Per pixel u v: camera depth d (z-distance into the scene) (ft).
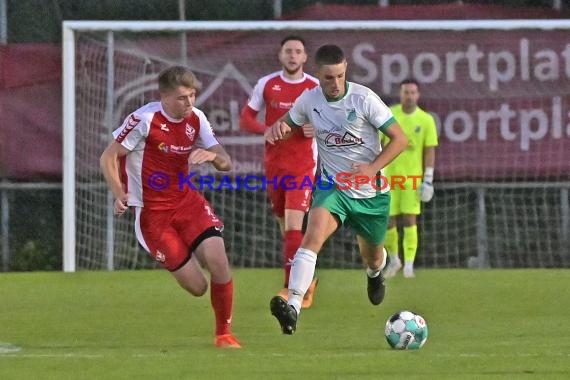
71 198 144.15
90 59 148.05
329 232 81.25
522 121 151.12
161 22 145.79
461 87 150.41
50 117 148.25
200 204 81.46
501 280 132.77
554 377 62.59
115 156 79.41
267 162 107.14
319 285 128.77
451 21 148.05
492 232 153.89
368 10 153.79
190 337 85.97
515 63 150.41
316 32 149.07
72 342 82.84
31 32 148.97
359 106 80.64
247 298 115.55
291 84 108.58
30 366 68.18
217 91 149.18
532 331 88.22
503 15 154.51
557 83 150.41
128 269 150.41
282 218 110.52
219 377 63.10
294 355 72.79
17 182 148.77
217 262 78.54
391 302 111.34
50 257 152.56
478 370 65.31
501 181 152.25
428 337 84.23
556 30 150.00
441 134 151.33
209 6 156.46
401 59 150.10
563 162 151.53
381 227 85.10
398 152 79.46
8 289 124.77
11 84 147.43
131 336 86.79
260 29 146.61
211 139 81.30
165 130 79.46
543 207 153.48
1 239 151.53
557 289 122.72
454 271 145.28
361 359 70.28
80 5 152.05
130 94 148.56
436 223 154.51
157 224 80.43
